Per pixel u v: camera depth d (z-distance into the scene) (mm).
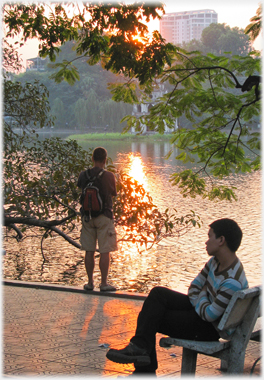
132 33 6652
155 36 6723
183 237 16500
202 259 13773
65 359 3754
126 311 5273
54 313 5180
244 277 3057
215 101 7684
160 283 11484
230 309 2887
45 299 5863
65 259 13539
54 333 4438
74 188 8211
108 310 5312
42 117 9727
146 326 3090
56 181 8375
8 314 5125
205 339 3100
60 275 12062
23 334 4406
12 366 3584
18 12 7652
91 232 6176
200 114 7918
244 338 3008
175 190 29406
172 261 13500
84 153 9047
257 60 7512
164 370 3582
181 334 3117
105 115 127312
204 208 23000
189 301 3207
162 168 45094
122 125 127000
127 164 49438
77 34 7586
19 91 9570
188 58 7527
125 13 6582
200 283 3211
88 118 130500
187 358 3098
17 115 9633
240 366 3012
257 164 8602
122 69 6703
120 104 126562
